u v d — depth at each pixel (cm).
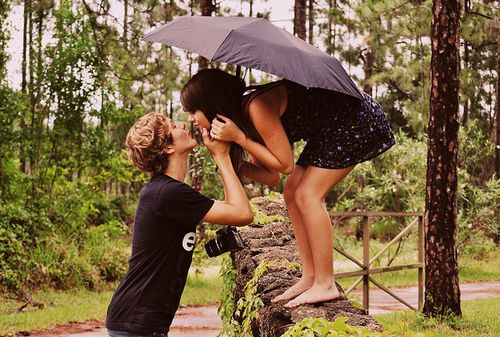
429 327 922
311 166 395
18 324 987
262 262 482
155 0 2114
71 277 1342
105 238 1513
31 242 1345
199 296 1316
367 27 2239
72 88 1420
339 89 353
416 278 1638
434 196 965
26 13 1502
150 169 311
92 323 1021
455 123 957
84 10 1470
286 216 688
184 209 300
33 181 1416
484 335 872
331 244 394
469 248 1781
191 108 354
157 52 2325
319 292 395
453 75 952
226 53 341
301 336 319
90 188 1516
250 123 359
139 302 294
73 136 1448
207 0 1694
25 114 1438
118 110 1487
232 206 311
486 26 1791
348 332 308
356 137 391
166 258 299
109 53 1786
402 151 1766
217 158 338
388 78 2625
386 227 2284
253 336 515
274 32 359
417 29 1864
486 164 2698
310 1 3397
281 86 378
